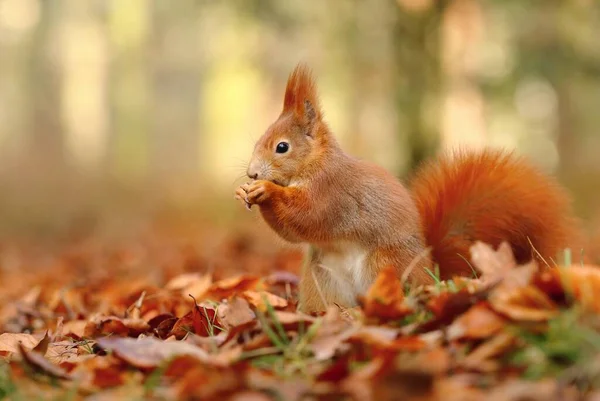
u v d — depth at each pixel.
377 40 25.86
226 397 4.46
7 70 52.00
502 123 34.72
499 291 5.23
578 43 23.17
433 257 7.39
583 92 32.84
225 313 6.45
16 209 27.47
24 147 43.62
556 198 7.59
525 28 23.48
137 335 6.98
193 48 45.84
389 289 5.70
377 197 7.09
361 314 5.62
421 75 20.39
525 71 23.42
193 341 5.54
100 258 17.08
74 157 41.81
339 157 7.20
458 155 7.74
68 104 44.44
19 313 9.15
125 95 41.12
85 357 5.86
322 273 7.24
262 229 8.64
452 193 7.54
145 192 31.59
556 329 4.65
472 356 4.69
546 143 38.06
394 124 20.84
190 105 56.19
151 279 11.62
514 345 4.68
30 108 43.94
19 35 51.06
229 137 40.34
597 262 9.34
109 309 8.62
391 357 4.53
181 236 23.86
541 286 5.10
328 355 4.94
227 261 13.60
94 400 4.73
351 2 25.34
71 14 44.59
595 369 4.31
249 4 25.86
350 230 7.07
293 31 27.72
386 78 28.14
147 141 42.97
